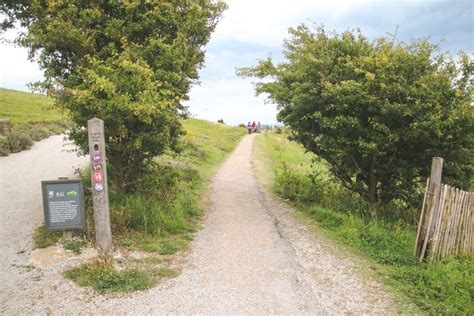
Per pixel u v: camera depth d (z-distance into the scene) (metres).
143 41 8.48
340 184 11.80
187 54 9.68
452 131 8.51
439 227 6.75
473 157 9.13
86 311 4.74
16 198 9.40
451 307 5.16
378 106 8.65
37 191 10.04
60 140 20.56
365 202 10.04
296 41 11.41
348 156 9.80
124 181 8.73
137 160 8.62
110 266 5.78
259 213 10.16
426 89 8.40
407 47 9.24
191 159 17.95
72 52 7.93
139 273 5.79
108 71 7.19
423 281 5.99
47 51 7.68
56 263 5.96
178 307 4.93
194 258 6.68
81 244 6.55
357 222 8.75
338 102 9.08
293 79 10.38
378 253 7.20
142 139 7.84
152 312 4.78
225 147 26.55
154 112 7.17
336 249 7.52
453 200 6.95
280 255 7.03
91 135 5.96
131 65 7.12
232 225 8.91
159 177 9.34
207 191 12.67
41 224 7.58
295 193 12.00
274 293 5.46
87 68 7.44
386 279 6.14
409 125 8.60
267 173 17.05
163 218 7.98
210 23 10.41
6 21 8.43
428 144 9.04
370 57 8.78
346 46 9.57
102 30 7.95
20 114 29.00
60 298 5.01
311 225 9.20
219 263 6.50
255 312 4.90
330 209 10.07
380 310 5.14
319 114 9.24
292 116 10.17
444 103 8.59
